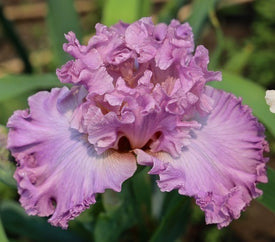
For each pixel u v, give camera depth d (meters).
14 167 0.36
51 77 0.44
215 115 0.36
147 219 0.45
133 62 0.34
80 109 0.34
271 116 0.42
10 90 0.42
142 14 0.46
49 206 0.32
